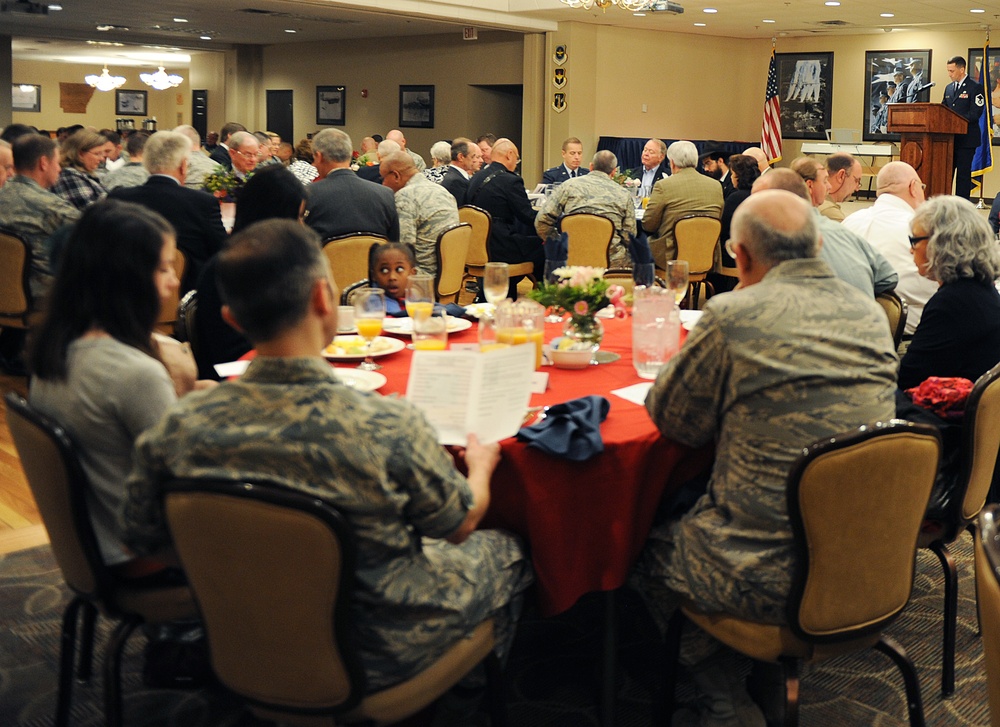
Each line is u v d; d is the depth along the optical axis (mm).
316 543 1514
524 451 2037
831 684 2514
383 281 3619
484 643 1875
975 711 2408
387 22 13703
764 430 1921
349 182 5027
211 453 1544
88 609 2430
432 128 15578
